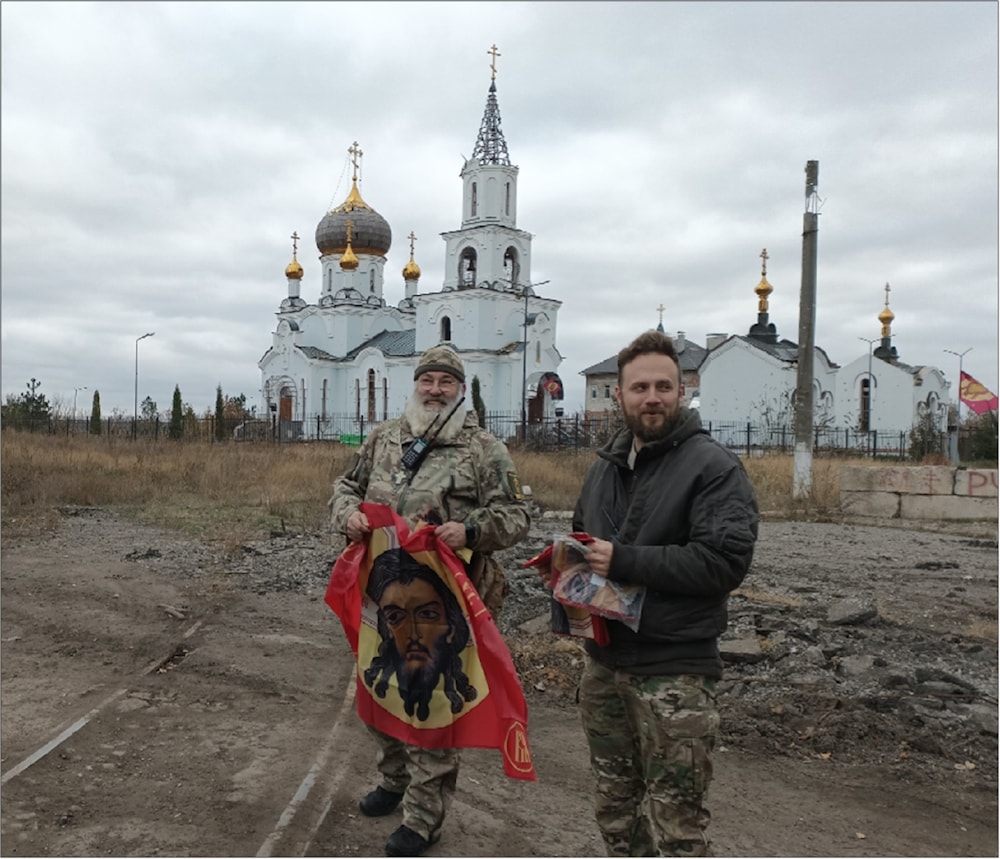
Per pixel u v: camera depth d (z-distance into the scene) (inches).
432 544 142.6
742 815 164.7
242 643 269.0
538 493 688.4
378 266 2522.1
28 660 249.3
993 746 195.2
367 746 190.5
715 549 107.9
